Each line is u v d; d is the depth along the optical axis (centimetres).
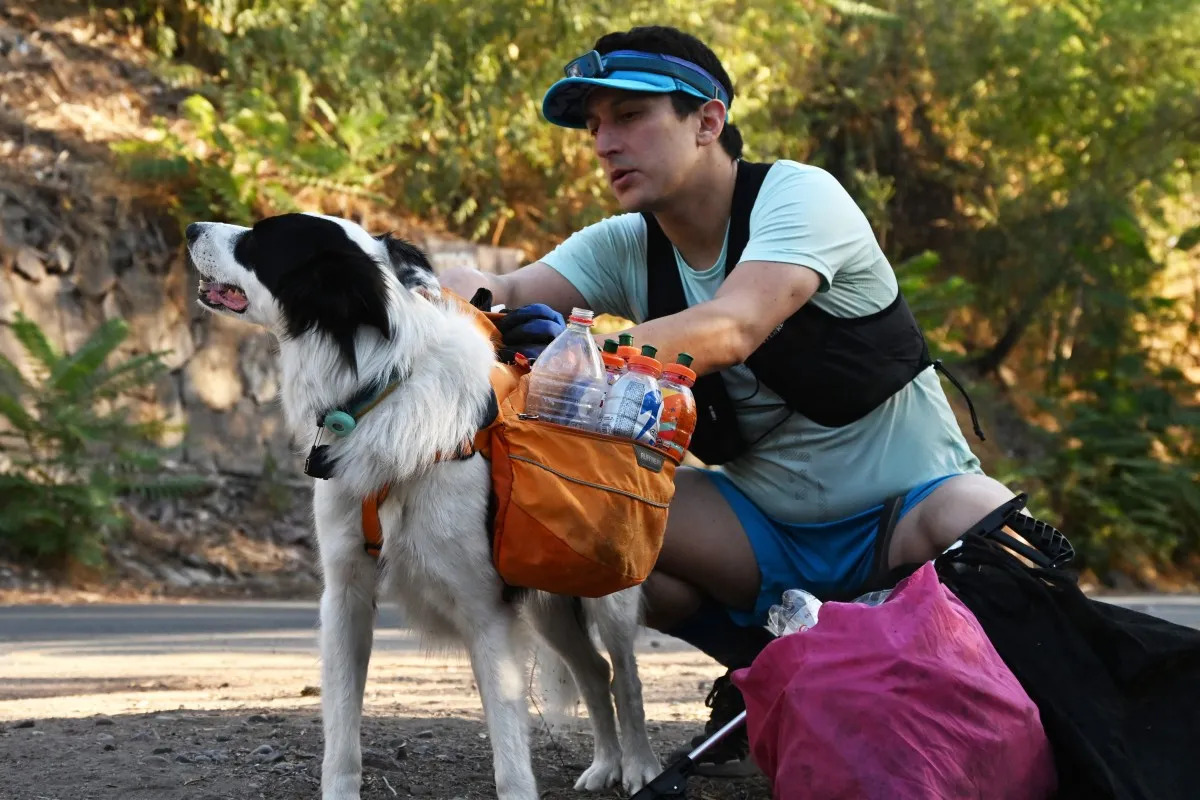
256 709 544
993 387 2203
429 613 379
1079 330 2248
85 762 421
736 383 434
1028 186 2314
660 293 455
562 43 1830
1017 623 344
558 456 357
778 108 2144
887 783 297
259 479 1426
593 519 353
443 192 1772
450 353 358
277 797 386
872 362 423
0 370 1270
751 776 451
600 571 357
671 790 354
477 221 1808
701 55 421
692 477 466
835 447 436
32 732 473
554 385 364
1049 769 324
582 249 470
